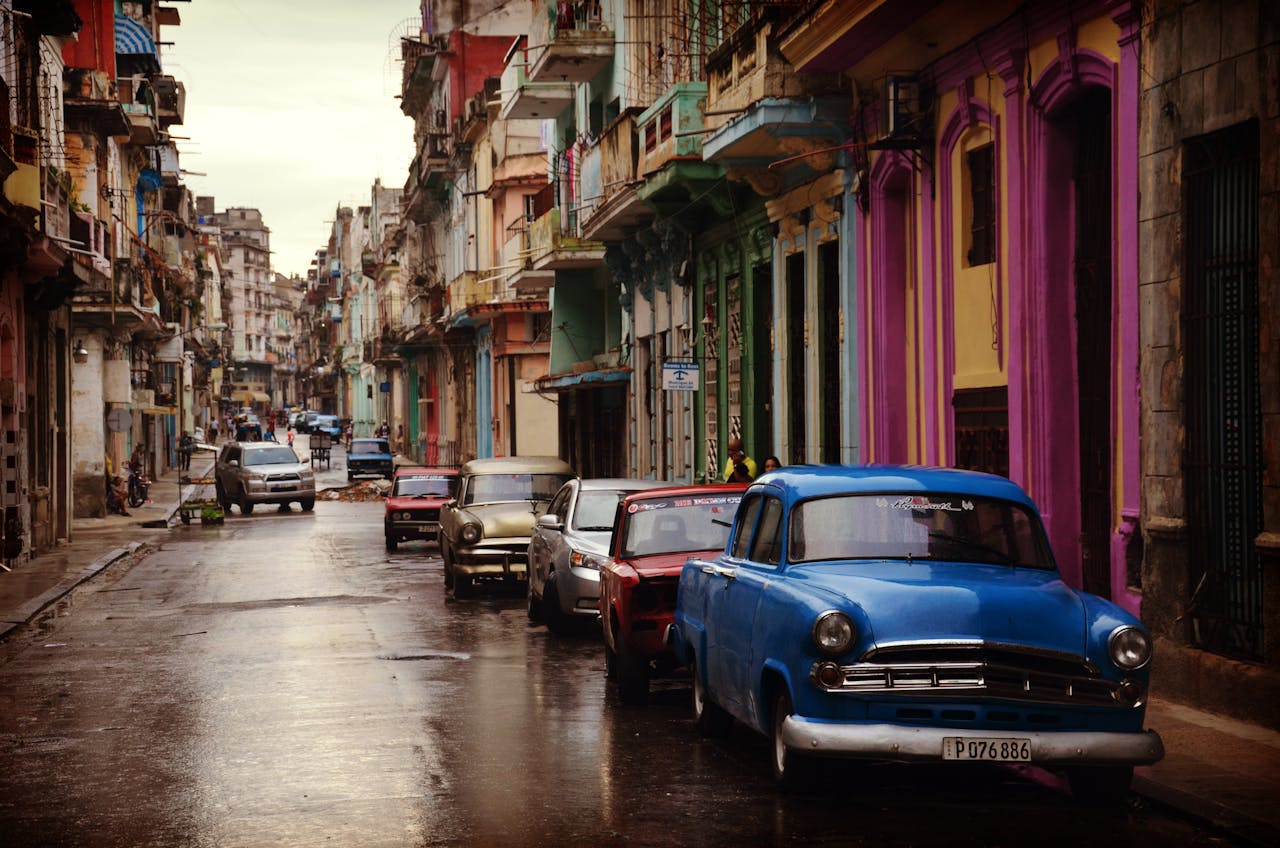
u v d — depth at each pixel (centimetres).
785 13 1820
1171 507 1119
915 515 887
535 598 1731
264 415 17538
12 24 2502
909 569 844
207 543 3180
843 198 1920
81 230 3006
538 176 4862
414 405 8325
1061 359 1383
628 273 3238
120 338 4741
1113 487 1255
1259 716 991
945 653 766
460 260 5969
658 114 2361
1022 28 1400
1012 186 1438
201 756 980
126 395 4041
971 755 750
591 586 1528
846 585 805
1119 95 1234
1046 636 771
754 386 2391
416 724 1081
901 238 1806
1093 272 1344
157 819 805
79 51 4359
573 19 3070
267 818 801
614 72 3064
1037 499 1395
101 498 4025
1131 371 1202
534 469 2164
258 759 965
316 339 15850
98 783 905
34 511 2836
